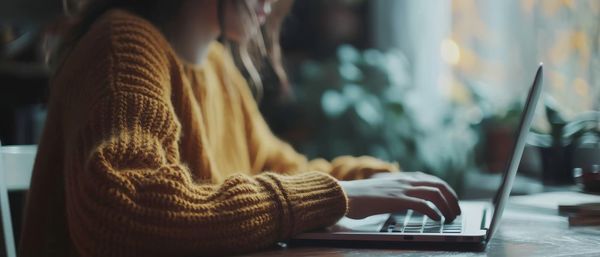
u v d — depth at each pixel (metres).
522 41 2.30
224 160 1.42
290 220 0.86
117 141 0.85
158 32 1.08
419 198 0.96
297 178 0.92
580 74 2.01
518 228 1.00
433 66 2.80
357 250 0.82
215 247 0.81
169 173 0.83
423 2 2.84
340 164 1.41
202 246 0.81
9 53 2.82
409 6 2.93
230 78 1.52
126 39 1.01
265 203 0.85
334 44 3.17
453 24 2.67
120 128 0.89
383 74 2.83
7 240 0.86
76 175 0.88
